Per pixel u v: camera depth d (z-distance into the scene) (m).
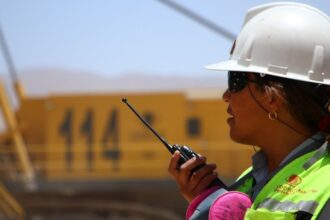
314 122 4.43
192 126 31.27
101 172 32.12
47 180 32.44
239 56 4.68
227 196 4.36
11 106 33.03
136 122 31.89
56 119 32.72
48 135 32.66
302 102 4.41
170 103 31.48
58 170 32.44
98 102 32.31
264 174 4.69
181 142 31.22
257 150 4.94
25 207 32.69
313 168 4.18
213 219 4.31
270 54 4.52
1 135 32.91
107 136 32.12
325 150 4.23
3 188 32.34
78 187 32.22
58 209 32.53
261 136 4.55
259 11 4.83
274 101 4.43
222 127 31.09
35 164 32.75
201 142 31.08
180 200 31.80
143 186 31.78
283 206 4.06
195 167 4.57
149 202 31.98
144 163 31.84
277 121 4.45
